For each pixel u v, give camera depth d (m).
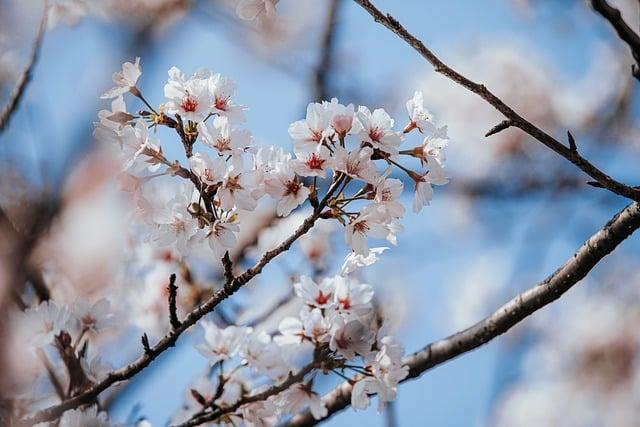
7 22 2.47
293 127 1.96
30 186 2.11
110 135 1.97
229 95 1.97
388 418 2.22
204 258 2.39
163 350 2.00
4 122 2.15
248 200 1.95
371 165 1.95
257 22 2.00
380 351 2.02
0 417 2.06
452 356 2.12
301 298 2.03
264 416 2.05
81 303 2.12
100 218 2.15
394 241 1.98
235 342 2.08
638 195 1.97
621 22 1.96
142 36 2.14
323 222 2.44
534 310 2.08
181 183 2.01
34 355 2.09
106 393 2.25
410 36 1.95
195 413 2.11
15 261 2.10
